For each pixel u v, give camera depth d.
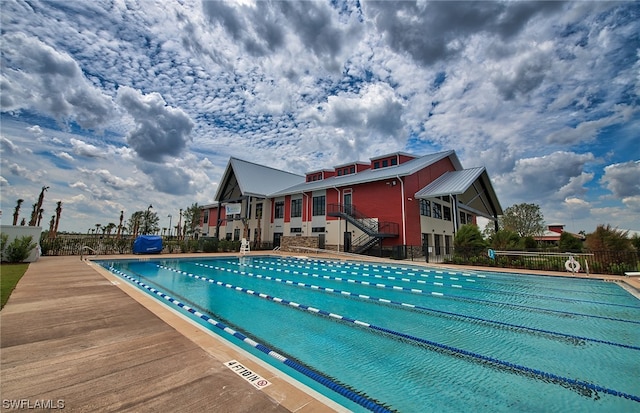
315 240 24.50
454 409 2.64
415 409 2.64
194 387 2.32
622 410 2.66
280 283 10.07
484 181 25.00
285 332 4.83
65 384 2.34
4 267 10.72
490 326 5.30
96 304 5.17
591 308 6.72
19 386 2.29
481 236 16.02
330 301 7.29
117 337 3.49
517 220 39.03
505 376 3.34
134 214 52.91
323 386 2.99
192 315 5.65
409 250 18.97
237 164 32.62
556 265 12.80
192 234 44.59
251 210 32.03
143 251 19.66
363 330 4.98
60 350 3.06
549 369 3.53
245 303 6.93
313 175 31.28
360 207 22.59
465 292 8.62
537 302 7.29
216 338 3.51
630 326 5.32
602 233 14.47
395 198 20.44
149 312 4.65
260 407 2.05
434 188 21.22
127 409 2.00
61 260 14.01
